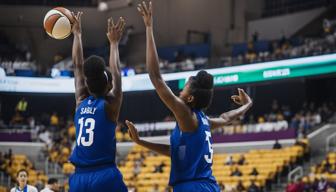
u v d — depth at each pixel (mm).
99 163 6219
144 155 33031
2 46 39125
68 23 6840
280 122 32219
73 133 35188
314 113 33312
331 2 38750
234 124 33625
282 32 39812
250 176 28375
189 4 42188
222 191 25438
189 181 6340
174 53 40188
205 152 6422
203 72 6535
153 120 38000
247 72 28547
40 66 39219
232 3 41750
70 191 6305
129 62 41125
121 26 6547
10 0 41469
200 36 41688
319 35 37469
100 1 42625
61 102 40281
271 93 37219
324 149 30625
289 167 28906
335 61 26547
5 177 30828
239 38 41531
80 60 6797
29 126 35812
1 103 39219
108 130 6273
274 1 41750
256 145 32094
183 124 6328
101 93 6352
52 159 33062
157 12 42094
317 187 24453
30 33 41562
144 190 29625
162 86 6199
